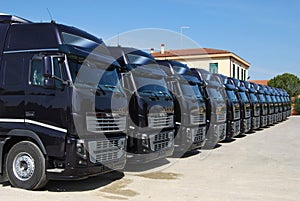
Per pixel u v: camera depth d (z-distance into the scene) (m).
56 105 7.09
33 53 7.42
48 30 7.47
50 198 6.94
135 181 8.66
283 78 57.25
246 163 11.48
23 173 7.52
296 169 10.57
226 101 15.81
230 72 37.38
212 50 37.56
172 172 9.84
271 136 20.38
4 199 6.77
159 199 7.10
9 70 7.57
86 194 7.36
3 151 7.70
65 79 7.09
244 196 7.49
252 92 21.97
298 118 40.91
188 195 7.45
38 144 7.25
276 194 7.71
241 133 18.98
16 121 7.40
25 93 7.37
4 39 7.75
